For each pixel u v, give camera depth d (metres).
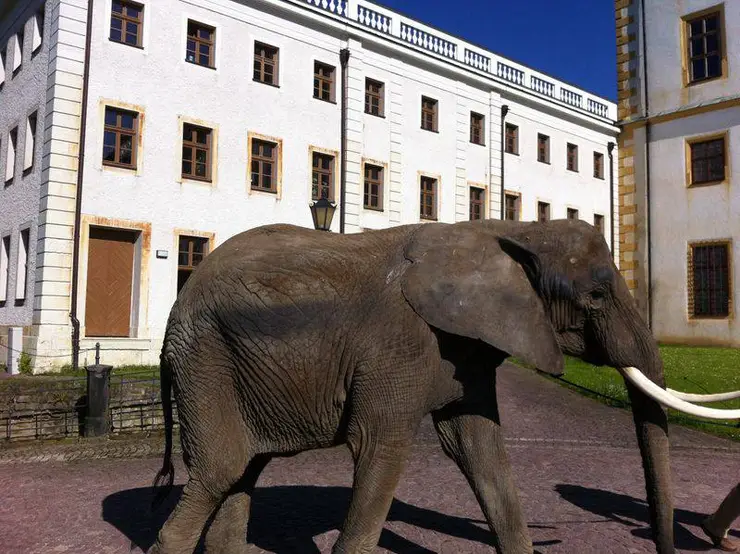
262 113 21.30
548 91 31.55
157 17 19.16
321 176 23.14
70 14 17.73
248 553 4.73
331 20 22.98
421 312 3.47
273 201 21.41
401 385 3.45
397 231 3.91
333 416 3.62
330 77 23.61
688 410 3.43
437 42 26.83
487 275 3.55
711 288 21.42
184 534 3.68
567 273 3.64
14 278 19.34
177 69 19.48
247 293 3.65
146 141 18.77
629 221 23.39
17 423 10.91
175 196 19.23
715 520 4.94
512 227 3.94
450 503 6.21
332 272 3.67
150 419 11.84
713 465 8.20
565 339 3.73
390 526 5.43
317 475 7.62
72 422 11.38
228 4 20.69
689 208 21.89
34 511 6.18
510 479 3.85
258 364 3.60
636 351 3.62
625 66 23.77
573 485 7.05
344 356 3.56
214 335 3.71
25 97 19.56
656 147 22.77
